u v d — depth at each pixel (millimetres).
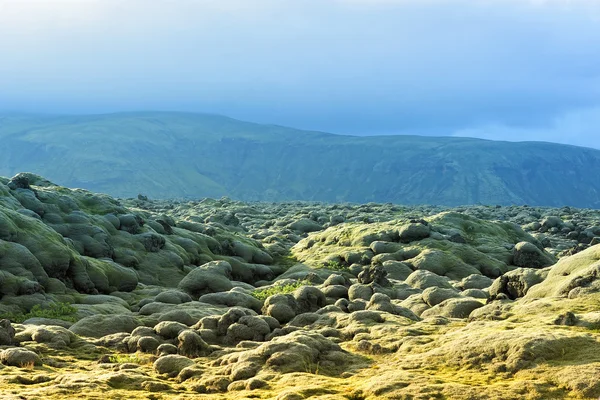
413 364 36531
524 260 114562
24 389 34625
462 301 57062
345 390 33156
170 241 114812
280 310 56844
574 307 44938
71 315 67062
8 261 75812
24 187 107250
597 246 57719
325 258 115438
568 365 32062
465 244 118625
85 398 33125
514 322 43000
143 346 46594
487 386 31219
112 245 102438
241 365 38594
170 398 34188
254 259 121062
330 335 46906
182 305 67688
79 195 119062
